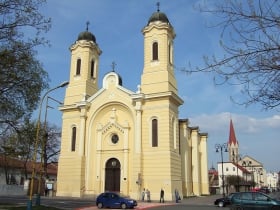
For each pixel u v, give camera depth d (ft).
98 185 155.22
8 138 96.78
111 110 163.43
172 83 156.04
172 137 147.54
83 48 180.86
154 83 153.69
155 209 98.68
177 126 155.22
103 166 157.48
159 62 155.94
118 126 157.69
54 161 209.77
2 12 57.98
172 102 152.56
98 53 188.55
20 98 80.59
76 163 159.12
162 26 160.25
